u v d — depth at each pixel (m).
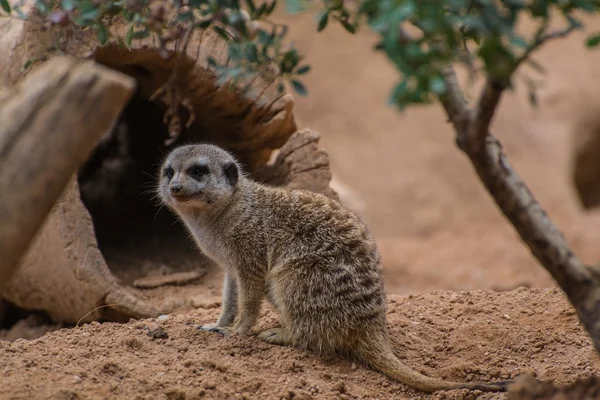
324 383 7.23
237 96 10.48
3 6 8.36
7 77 9.66
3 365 6.96
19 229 4.84
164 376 6.93
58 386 6.50
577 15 28.56
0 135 4.88
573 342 8.02
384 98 30.44
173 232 13.18
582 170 29.42
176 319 8.88
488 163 5.93
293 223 8.20
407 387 7.32
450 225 26.41
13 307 11.77
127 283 11.15
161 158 13.44
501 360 7.86
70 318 10.50
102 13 7.14
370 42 32.28
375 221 26.70
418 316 8.98
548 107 29.77
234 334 8.20
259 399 6.76
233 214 8.40
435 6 4.68
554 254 6.04
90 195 14.67
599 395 6.39
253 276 8.34
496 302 9.27
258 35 7.14
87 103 4.96
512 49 5.50
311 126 29.50
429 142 28.98
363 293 7.74
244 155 11.93
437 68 4.74
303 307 7.90
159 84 10.99
